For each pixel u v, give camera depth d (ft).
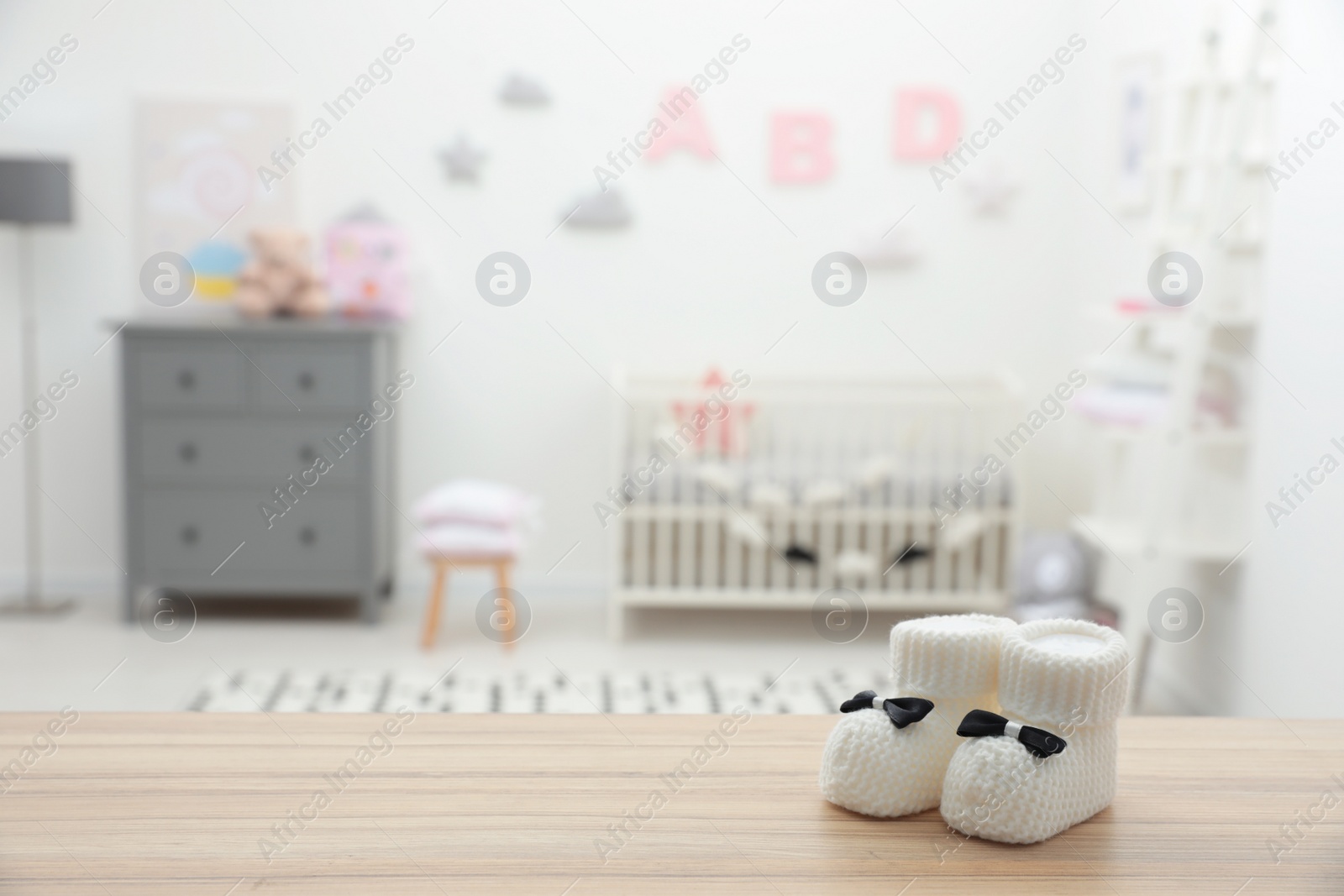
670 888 2.61
